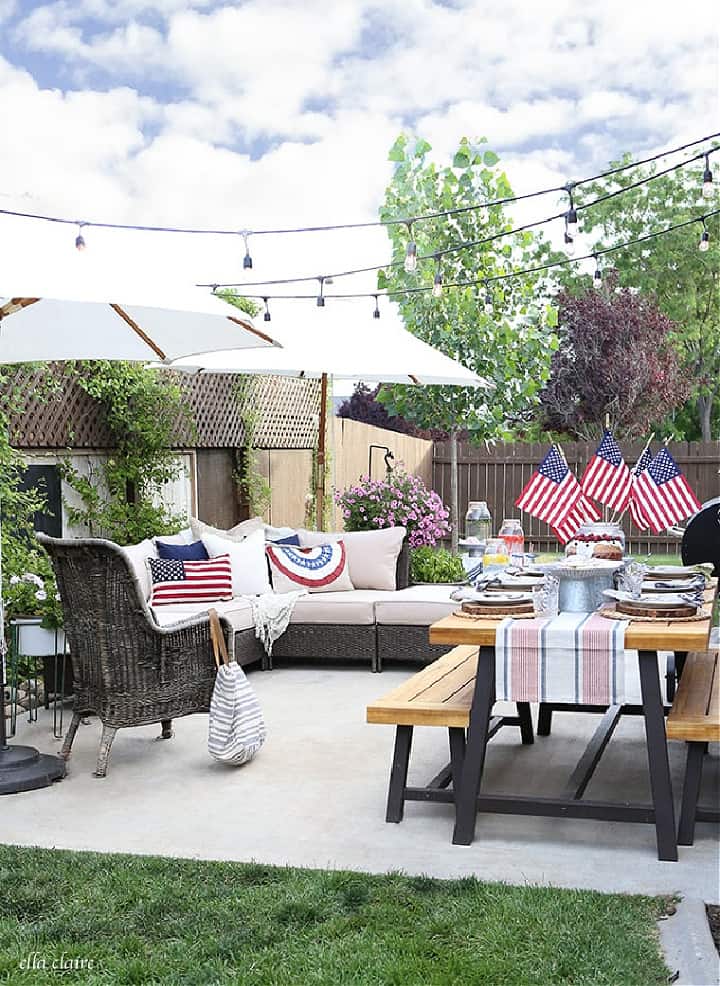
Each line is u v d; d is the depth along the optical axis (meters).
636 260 25.89
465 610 4.51
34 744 5.84
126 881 3.76
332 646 7.65
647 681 4.07
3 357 6.04
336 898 3.59
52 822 4.54
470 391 12.58
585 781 4.49
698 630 4.09
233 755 5.22
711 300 25.52
